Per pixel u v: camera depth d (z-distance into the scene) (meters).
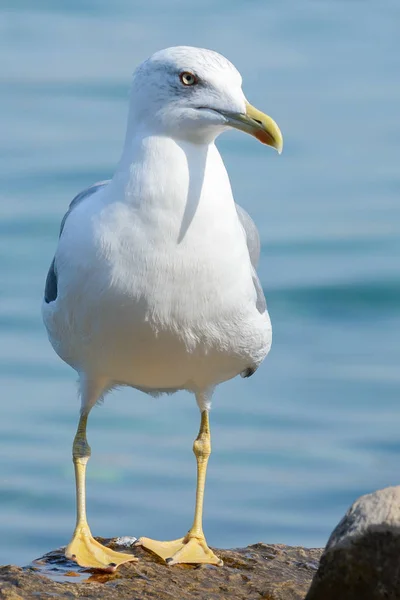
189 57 11.32
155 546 12.81
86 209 11.69
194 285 11.39
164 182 11.27
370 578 9.70
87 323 11.68
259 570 12.24
